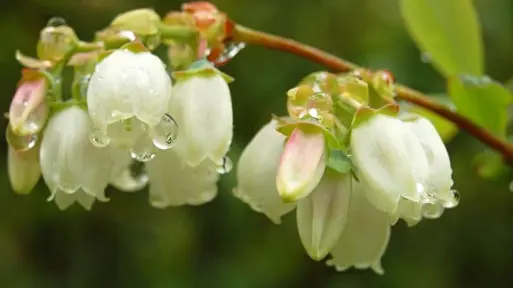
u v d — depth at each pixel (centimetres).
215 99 23
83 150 23
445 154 23
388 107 23
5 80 46
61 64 23
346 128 23
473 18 26
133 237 46
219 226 46
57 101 23
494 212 50
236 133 45
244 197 23
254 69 45
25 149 23
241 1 47
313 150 22
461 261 50
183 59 24
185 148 23
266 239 46
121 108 23
